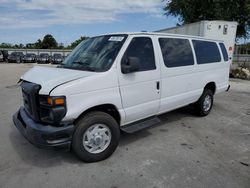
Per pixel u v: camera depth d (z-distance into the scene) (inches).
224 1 732.0
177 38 187.3
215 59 231.9
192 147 163.0
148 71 158.6
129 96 149.1
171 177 125.2
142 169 133.1
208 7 777.6
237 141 174.6
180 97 190.7
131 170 132.0
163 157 147.5
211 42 229.6
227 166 137.3
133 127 156.3
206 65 217.0
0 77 558.6
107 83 136.3
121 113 147.3
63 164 138.4
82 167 135.0
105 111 147.0
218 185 118.5
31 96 125.0
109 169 133.0
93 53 155.3
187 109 257.8
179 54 186.9
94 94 131.3
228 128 202.5
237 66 642.8
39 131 121.4
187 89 197.6
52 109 119.3
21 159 144.3
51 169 133.0
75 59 161.9
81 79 127.5
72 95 123.2
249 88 427.2
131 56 148.7
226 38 490.3
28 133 128.5
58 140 124.6
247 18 772.6
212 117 233.8
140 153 152.8
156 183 119.8
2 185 117.8
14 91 363.6
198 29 483.8
